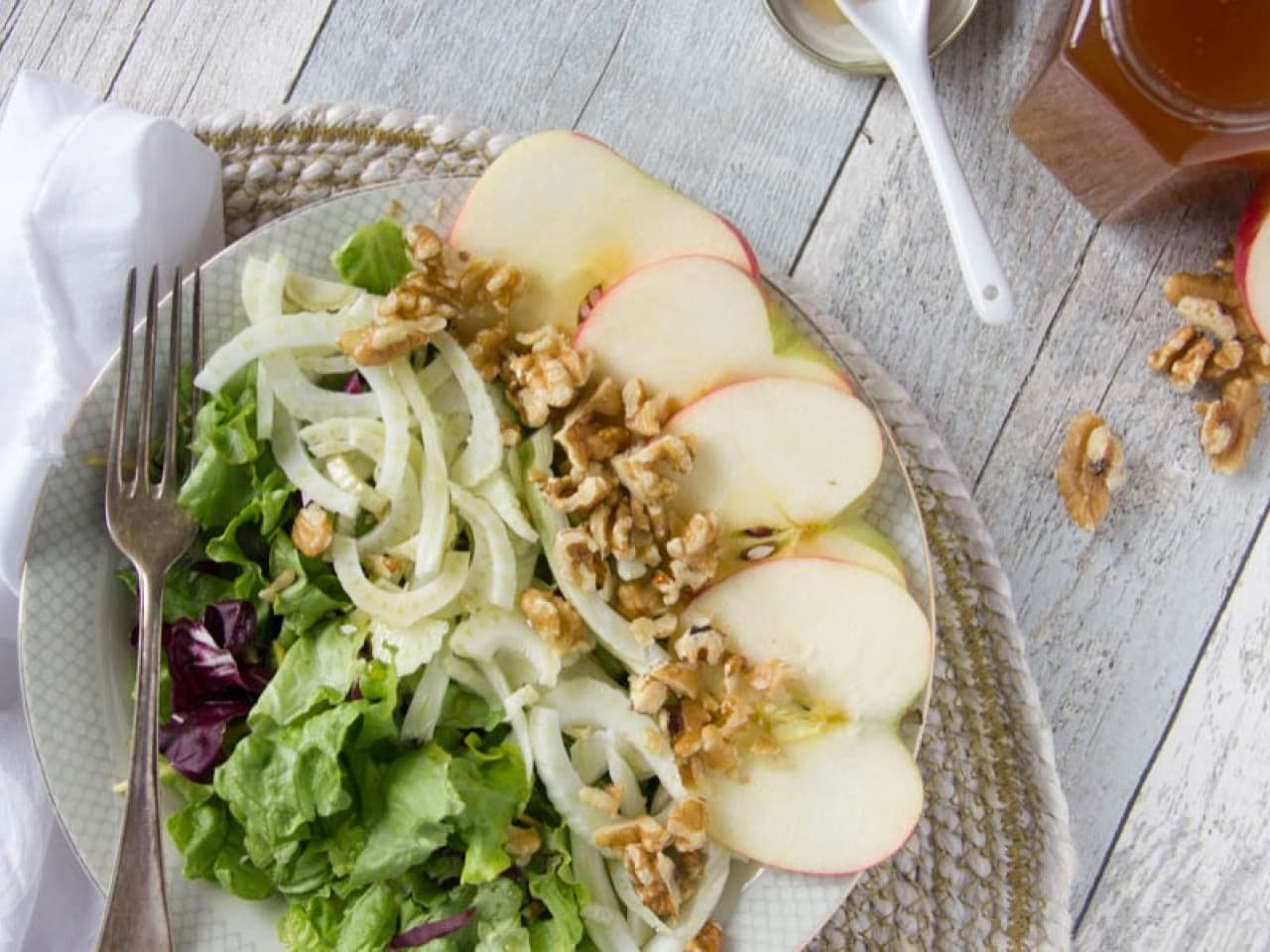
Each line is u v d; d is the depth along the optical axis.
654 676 0.34
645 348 0.35
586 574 0.34
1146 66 0.36
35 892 0.38
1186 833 0.42
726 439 0.35
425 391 0.35
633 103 0.42
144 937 0.32
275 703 0.33
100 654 0.34
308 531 0.33
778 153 0.42
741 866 0.35
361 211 0.35
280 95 0.41
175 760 0.33
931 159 0.39
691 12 0.42
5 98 0.41
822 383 0.35
